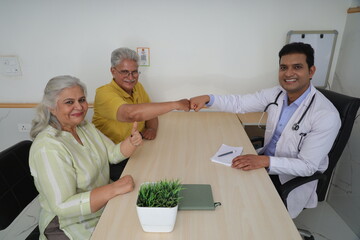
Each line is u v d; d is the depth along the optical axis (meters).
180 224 0.84
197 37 1.98
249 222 0.85
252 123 1.85
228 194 1.00
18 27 1.97
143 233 0.81
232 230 0.82
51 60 2.06
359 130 1.73
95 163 1.18
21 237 1.75
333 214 2.01
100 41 2.00
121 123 1.60
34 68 2.09
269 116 1.64
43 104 1.06
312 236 1.66
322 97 1.39
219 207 0.92
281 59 1.42
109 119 1.57
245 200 0.97
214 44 2.00
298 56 1.33
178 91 2.14
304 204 1.41
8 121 2.23
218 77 2.09
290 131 1.42
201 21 1.94
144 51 2.02
